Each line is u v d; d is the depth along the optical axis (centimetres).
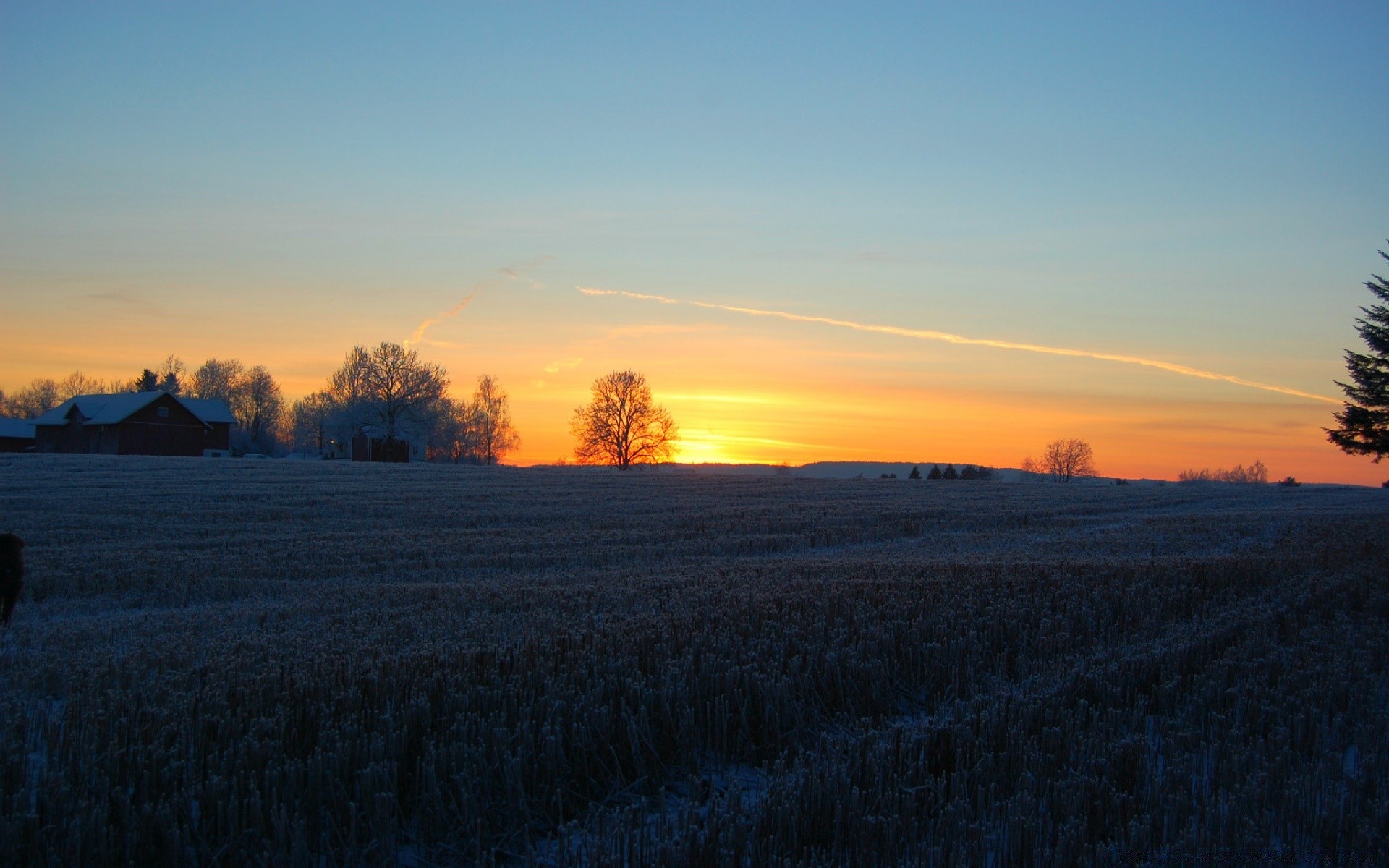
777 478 6256
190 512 3102
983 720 679
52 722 675
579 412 9006
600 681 716
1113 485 7531
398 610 1226
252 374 12262
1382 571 1630
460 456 11500
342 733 615
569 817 580
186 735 610
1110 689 782
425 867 515
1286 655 920
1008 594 1278
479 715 649
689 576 1570
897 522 3200
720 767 669
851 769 585
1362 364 3088
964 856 467
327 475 5016
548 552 2270
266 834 511
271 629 1113
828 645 895
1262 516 3628
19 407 13088
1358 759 654
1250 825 502
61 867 455
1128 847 494
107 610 1509
